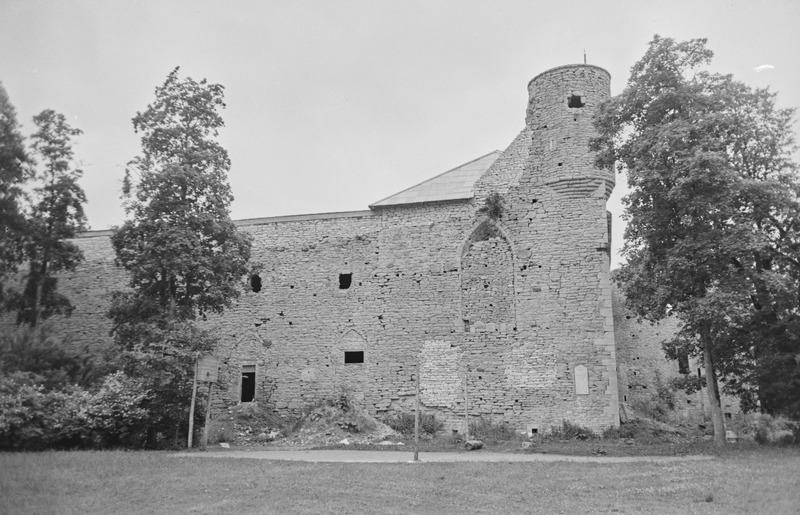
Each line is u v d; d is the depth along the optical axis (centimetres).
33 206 2709
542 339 2462
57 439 1895
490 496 1209
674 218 1989
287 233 2839
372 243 2733
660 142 1911
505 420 2430
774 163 2102
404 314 2620
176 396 2092
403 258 2680
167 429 2117
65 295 3045
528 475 1387
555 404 2397
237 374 2719
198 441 2183
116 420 1969
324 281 2744
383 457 1753
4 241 2555
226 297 2389
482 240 2645
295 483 1298
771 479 1286
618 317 3125
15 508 1108
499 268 2572
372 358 2608
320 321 2703
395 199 2748
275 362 2705
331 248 2770
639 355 3067
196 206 2358
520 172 2636
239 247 2408
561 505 1148
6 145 2416
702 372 3014
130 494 1225
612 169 2581
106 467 1456
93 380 2281
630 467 1487
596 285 2464
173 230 2212
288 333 2723
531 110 2702
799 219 2014
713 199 1856
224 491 1243
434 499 1188
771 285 1850
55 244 2745
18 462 1517
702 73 2072
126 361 2208
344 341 2658
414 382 2544
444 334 2562
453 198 2669
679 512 1080
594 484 1298
